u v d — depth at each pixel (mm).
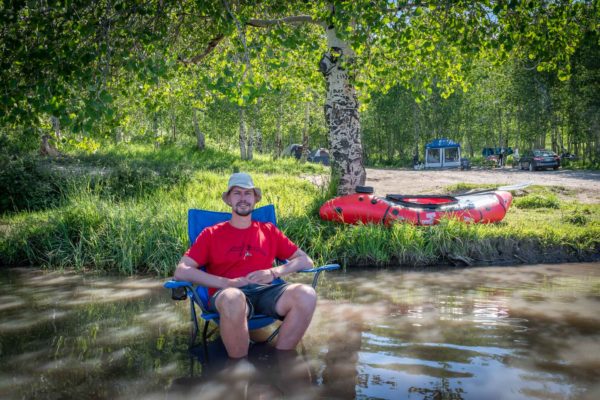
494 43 7824
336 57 9414
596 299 4941
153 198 11055
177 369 3207
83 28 5793
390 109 43000
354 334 3883
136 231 7855
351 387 2844
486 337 3748
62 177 12672
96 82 5816
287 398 2701
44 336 3955
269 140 51969
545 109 33062
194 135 34031
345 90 9523
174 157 23094
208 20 8586
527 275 6336
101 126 7621
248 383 2945
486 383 2869
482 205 8766
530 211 10648
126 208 9094
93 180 12562
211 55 10586
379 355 3383
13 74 5797
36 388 2908
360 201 8500
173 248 7434
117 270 7168
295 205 9672
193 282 3734
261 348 3641
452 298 5078
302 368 3174
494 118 44750
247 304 3617
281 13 8734
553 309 4562
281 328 3604
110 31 6023
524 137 35688
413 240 7531
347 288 5680
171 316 4590
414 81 9039
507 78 34406
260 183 13406
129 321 4406
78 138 7672
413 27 8508
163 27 6672
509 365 3152
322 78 11992
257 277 3857
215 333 4059
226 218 4562
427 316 4375
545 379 2918
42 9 5770
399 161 45688
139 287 5973
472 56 8539
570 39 8203
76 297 5410
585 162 31906
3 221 10141
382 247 7516
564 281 5902
